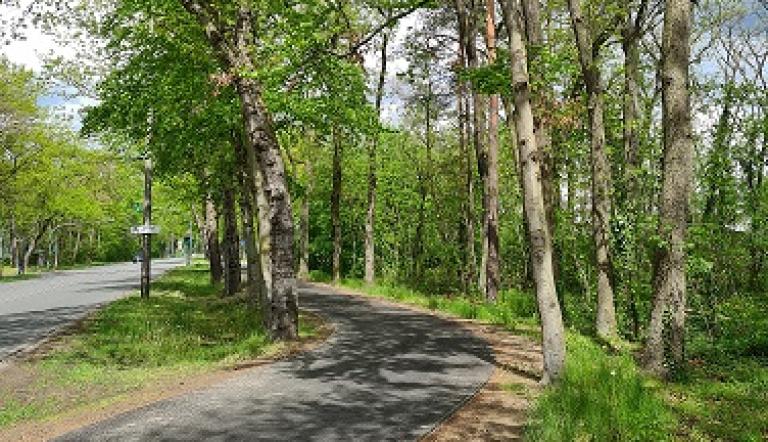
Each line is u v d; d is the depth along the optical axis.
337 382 9.39
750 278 18.44
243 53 13.38
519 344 13.01
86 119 19.05
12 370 11.22
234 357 11.70
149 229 22.61
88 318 18.08
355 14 17.06
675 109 10.52
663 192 10.62
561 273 19.72
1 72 40.22
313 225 47.03
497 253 21.02
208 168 22.03
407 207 43.19
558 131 19.28
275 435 6.86
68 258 76.25
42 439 6.84
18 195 45.59
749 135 16.88
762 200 16.59
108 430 7.08
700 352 13.16
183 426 7.19
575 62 16.64
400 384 9.27
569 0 14.95
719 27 25.66
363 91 17.08
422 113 35.88
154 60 17.64
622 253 14.81
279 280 13.32
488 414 7.75
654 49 22.77
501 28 21.05
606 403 7.19
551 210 17.02
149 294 23.64
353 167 40.84
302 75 14.56
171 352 12.95
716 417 7.93
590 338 14.15
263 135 13.48
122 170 35.09
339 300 23.19
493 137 21.31
